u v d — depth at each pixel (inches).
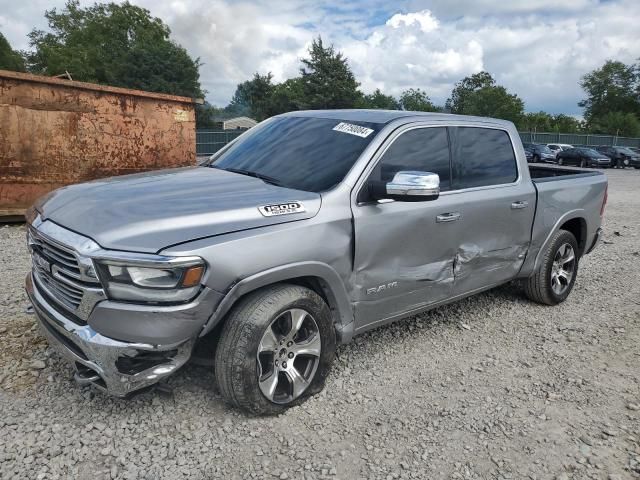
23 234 301.4
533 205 193.9
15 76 310.5
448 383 149.2
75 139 339.3
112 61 2657.5
